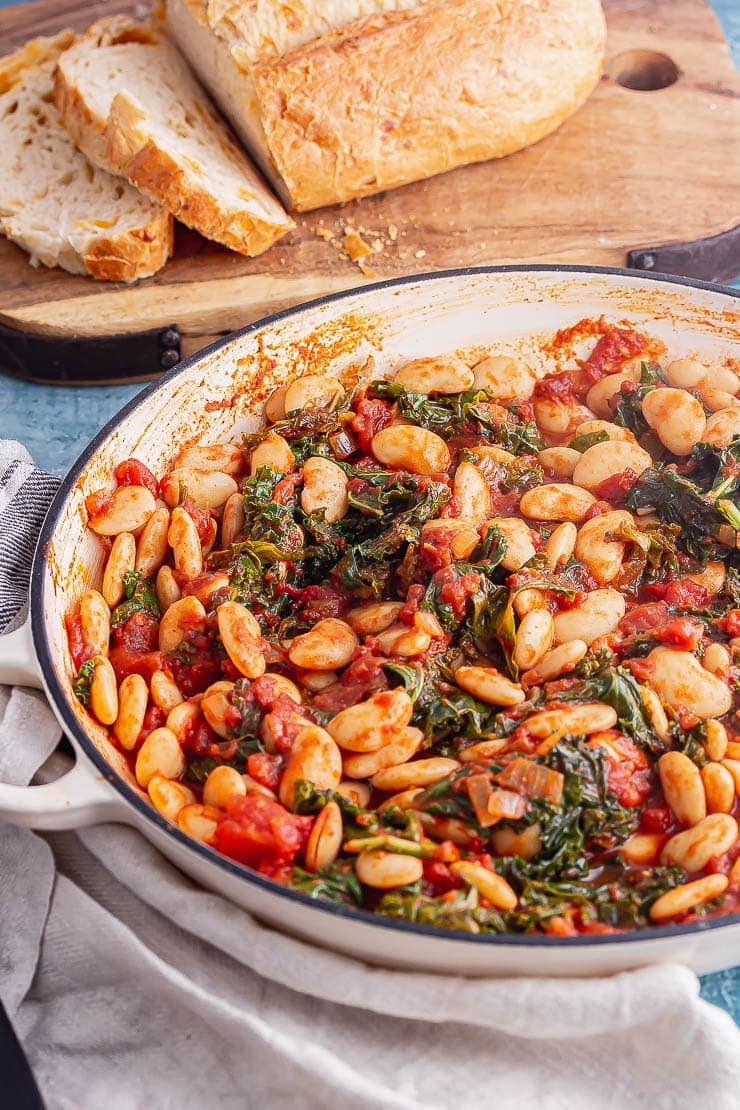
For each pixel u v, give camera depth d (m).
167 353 0.70
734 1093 0.49
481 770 0.51
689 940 0.47
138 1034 0.51
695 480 0.61
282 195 0.74
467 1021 0.49
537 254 0.71
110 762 0.53
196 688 0.56
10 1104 0.46
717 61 0.80
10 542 0.60
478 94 0.72
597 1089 0.49
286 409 0.62
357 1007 0.50
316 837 0.50
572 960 0.48
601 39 0.76
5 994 0.51
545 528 0.59
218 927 0.50
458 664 0.56
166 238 0.71
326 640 0.55
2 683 0.55
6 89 0.79
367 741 0.52
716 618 0.57
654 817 0.52
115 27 0.79
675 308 0.63
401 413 0.63
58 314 0.69
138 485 0.59
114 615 0.57
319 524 0.59
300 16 0.73
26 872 0.52
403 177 0.73
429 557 0.57
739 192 0.74
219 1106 0.50
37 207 0.72
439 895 0.50
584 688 0.54
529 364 0.65
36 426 0.70
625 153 0.76
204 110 0.77
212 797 0.52
